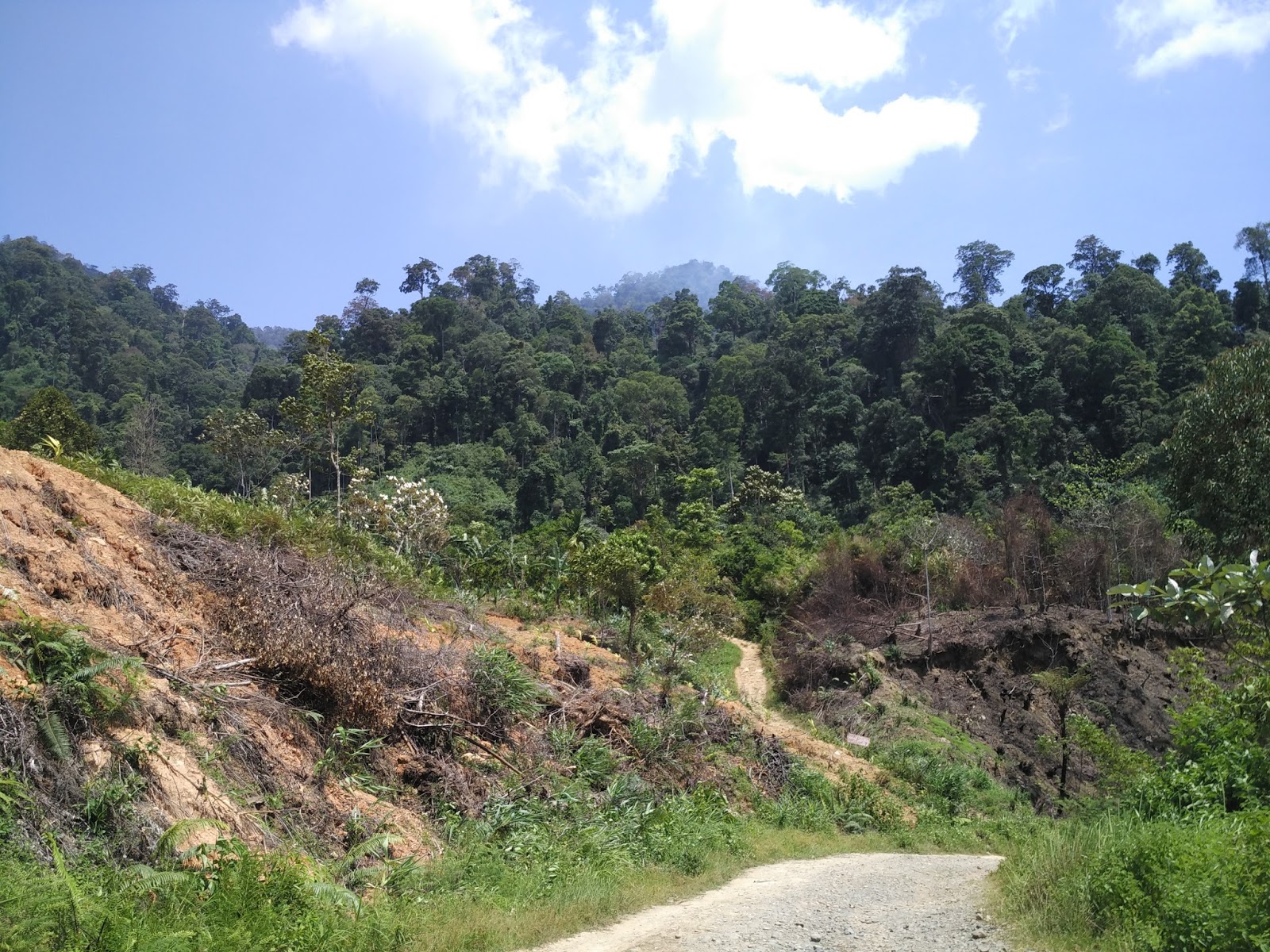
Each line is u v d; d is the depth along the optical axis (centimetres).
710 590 4216
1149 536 3631
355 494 2714
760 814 1591
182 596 1048
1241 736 970
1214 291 8438
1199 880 609
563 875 909
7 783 606
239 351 12212
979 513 5625
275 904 624
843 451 7431
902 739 2461
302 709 1000
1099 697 2892
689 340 11119
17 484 1017
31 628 752
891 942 678
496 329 10844
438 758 1116
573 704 1474
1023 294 9662
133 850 650
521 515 7181
